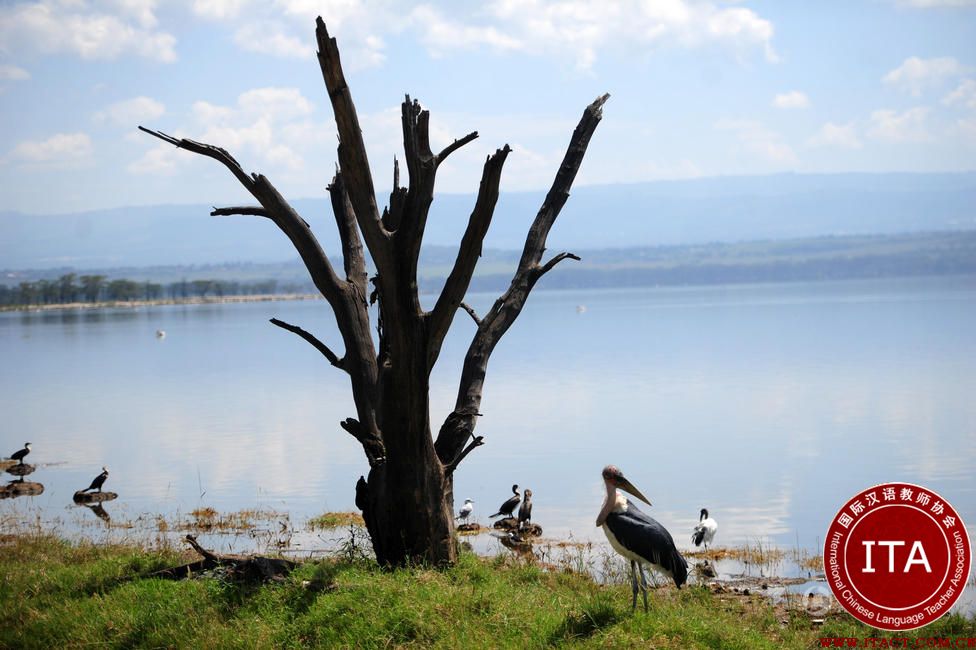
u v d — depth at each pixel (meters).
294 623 11.63
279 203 14.62
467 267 12.68
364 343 14.85
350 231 15.83
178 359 90.75
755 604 15.52
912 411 42.34
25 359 94.50
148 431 42.47
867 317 127.12
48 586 13.87
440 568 13.83
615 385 56.91
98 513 25.53
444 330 13.16
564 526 23.92
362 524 23.11
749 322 127.62
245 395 57.12
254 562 13.41
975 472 28.59
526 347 93.69
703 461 32.25
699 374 62.00
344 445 37.28
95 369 80.31
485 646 10.92
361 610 11.78
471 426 14.95
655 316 158.25
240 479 30.53
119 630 11.83
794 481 28.58
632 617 11.72
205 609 12.18
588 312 189.25
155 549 19.33
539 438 37.94
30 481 30.72
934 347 76.25
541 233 16.03
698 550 21.11
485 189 12.19
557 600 12.74
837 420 40.62
